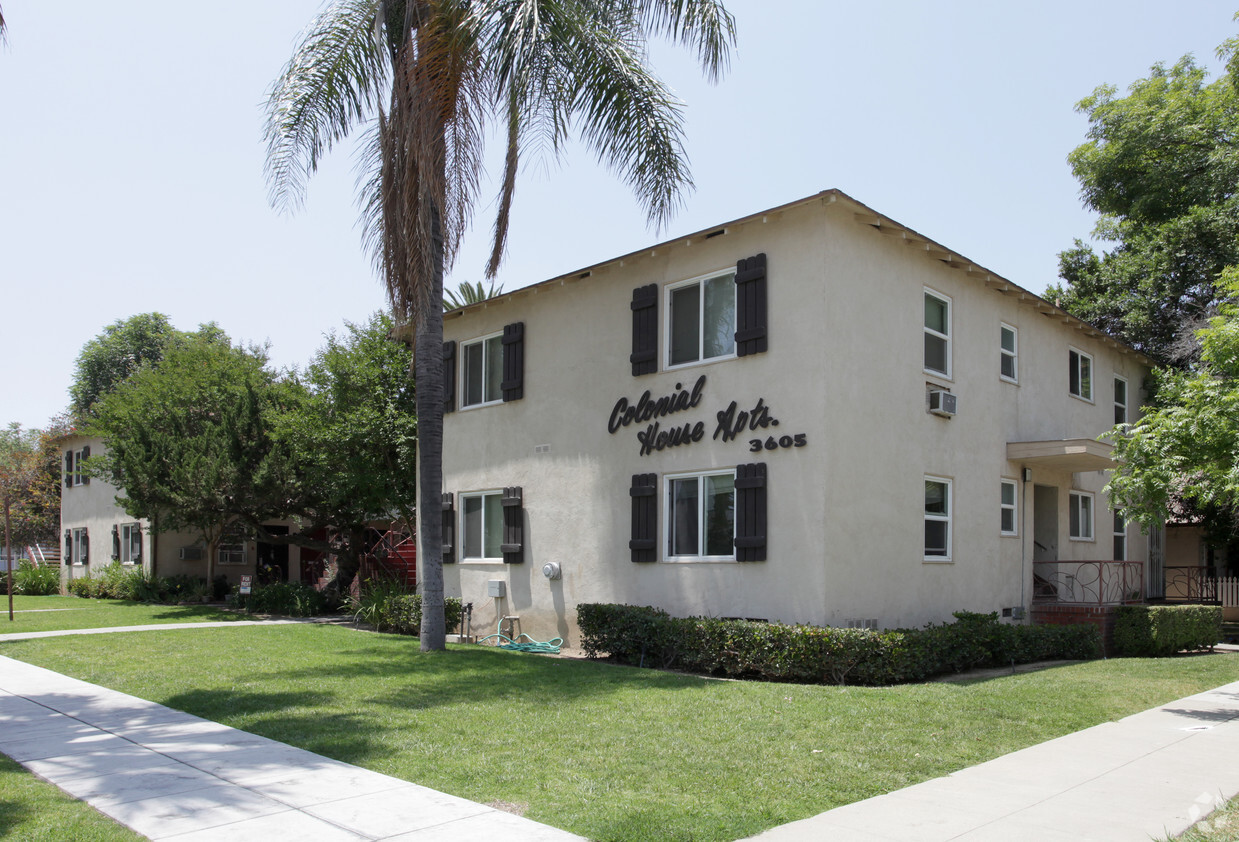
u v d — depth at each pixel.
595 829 5.42
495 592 17.23
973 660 12.53
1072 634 14.54
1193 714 9.36
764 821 5.61
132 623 20.64
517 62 12.61
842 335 12.62
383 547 24.56
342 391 21.86
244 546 31.62
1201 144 23.92
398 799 6.09
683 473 14.09
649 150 13.88
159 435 25.16
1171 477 10.38
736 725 8.38
